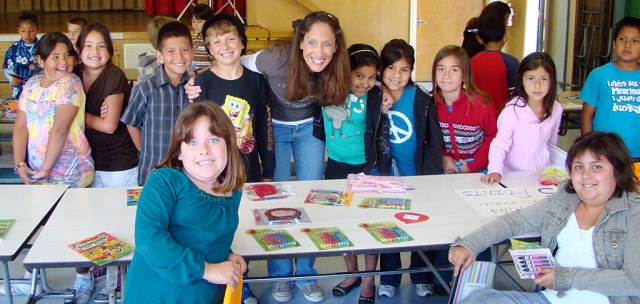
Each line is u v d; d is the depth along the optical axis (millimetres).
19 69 4930
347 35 7551
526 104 2898
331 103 2812
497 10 4684
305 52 2682
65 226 2182
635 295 1898
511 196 2555
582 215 2049
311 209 2396
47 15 8797
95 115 2996
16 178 4355
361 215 2340
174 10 8336
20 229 2160
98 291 2982
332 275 2463
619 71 3348
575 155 1984
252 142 2781
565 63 7090
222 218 1812
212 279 1722
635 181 1965
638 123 3338
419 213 2365
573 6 6891
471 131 2969
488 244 2098
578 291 2016
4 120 4113
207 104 1816
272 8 7312
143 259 1750
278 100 2893
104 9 9195
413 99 2949
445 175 2854
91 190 2588
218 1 7625
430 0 7758
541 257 1983
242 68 2758
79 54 2965
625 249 1909
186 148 1772
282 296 2947
